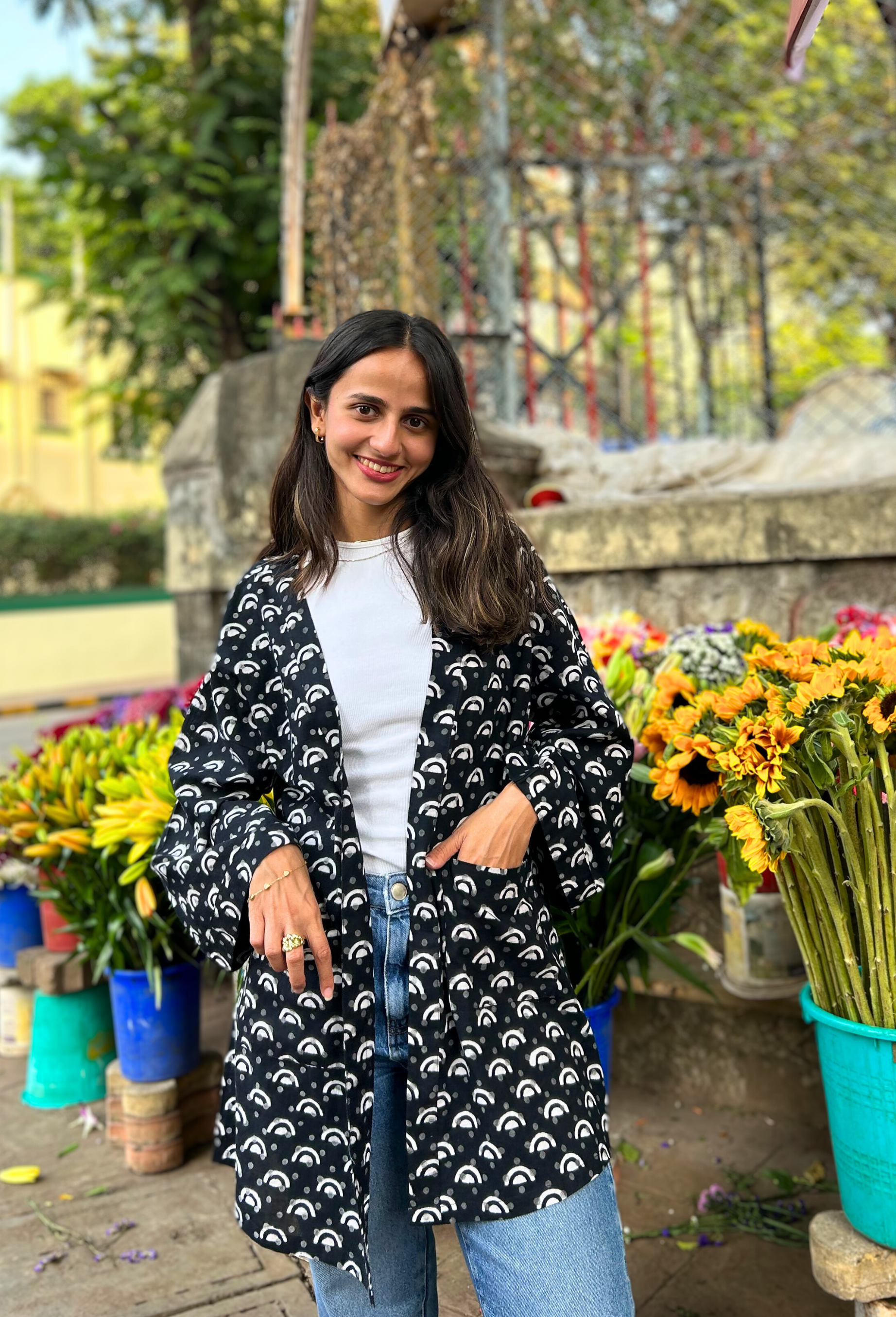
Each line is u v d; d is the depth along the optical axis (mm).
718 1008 2760
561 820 1339
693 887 2795
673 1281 2066
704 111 7141
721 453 4613
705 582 3596
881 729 1522
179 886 1383
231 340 10805
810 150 6695
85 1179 2545
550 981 1369
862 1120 1636
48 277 21406
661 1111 2762
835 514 3283
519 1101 1300
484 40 5730
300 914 1278
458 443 1415
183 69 10773
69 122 10203
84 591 17812
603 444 6836
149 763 2564
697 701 1757
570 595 3906
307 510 1458
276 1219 1310
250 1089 1361
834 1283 1636
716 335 7738
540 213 6699
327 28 10961
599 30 6848
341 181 5266
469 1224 1324
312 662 1388
